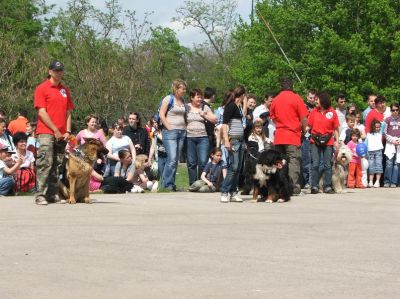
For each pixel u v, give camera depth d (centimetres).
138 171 1711
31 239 891
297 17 5212
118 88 4075
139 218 1098
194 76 6481
